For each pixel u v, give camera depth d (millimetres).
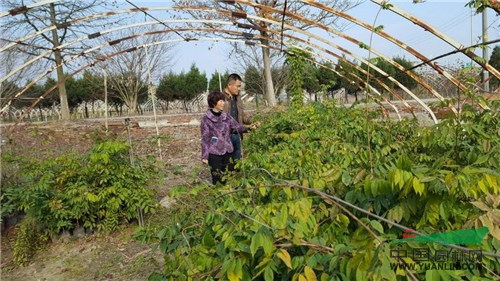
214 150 5410
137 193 5066
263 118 7301
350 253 1560
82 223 5164
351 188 2000
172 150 10383
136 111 35000
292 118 6086
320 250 1635
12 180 5465
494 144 2383
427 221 1803
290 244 1650
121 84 31078
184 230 2152
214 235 2037
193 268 1793
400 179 1663
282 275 1714
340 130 4641
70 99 32562
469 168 1861
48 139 7414
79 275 4117
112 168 5059
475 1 3582
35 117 31359
